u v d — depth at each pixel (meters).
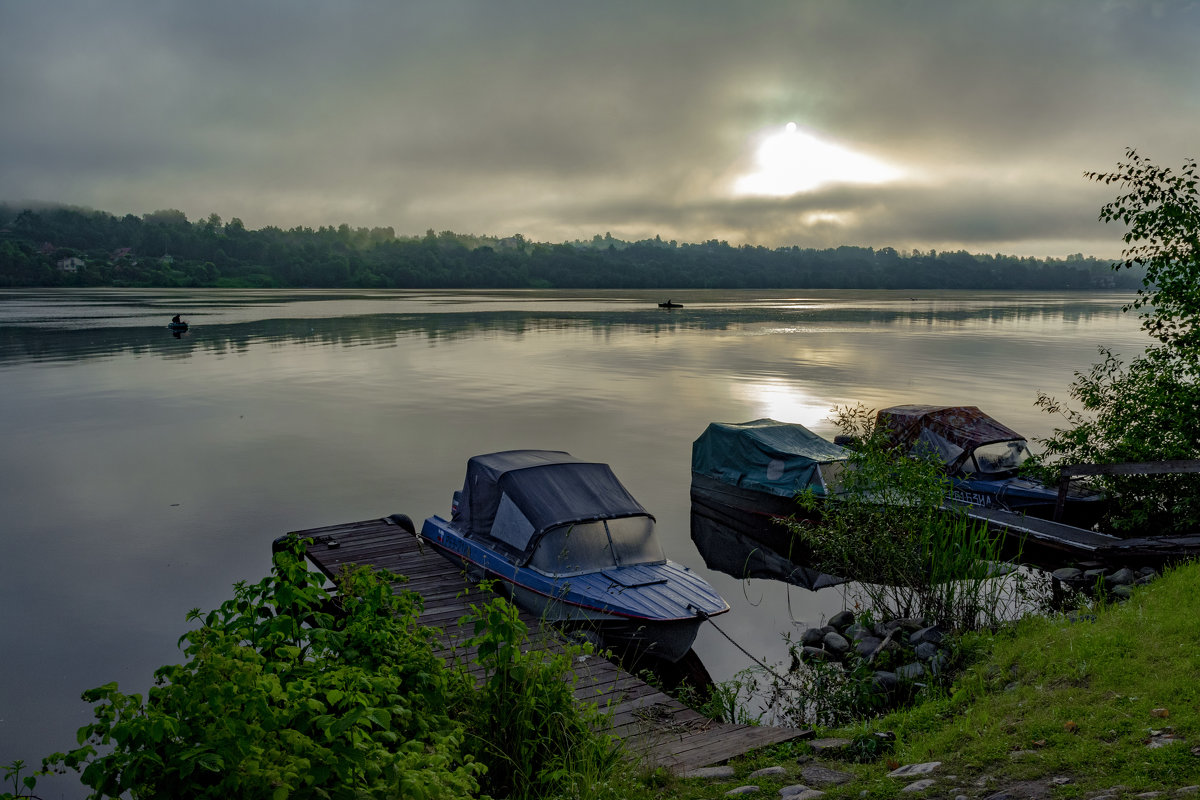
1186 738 5.46
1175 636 7.46
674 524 20.95
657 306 150.25
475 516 15.67
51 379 44.66
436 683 6.14
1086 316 122.25
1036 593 14.41
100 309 118.94
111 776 3.93
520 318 106.06
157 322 90.06
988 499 18.75
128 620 14.41
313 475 24.86
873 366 51.91
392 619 6.43
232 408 36.22
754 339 74.25
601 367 51.88
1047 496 17.89
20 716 11.19
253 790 3.95
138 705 4.30
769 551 19.22
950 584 12.07
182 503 21.83
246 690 4.21
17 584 16.09
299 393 40.62
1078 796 4.98
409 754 4.52
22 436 30.09
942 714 7.56
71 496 22.42
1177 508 15.80
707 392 40.84
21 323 86.75
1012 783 5.39
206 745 3.96
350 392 41.12
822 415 33.84
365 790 4.16
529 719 6.73
